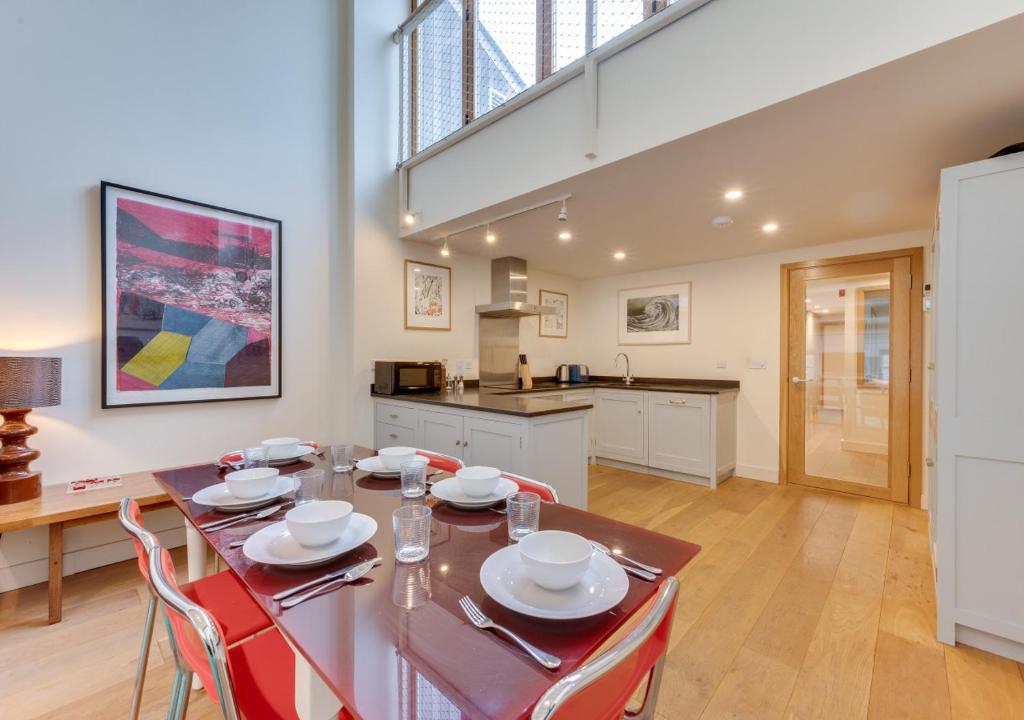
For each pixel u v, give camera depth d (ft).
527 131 8.45
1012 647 5.42
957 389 5.65
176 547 8.78
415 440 10.21
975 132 6.22
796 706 4.76
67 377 7.61
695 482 12.84
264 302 9.95
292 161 10.48
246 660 3.38
